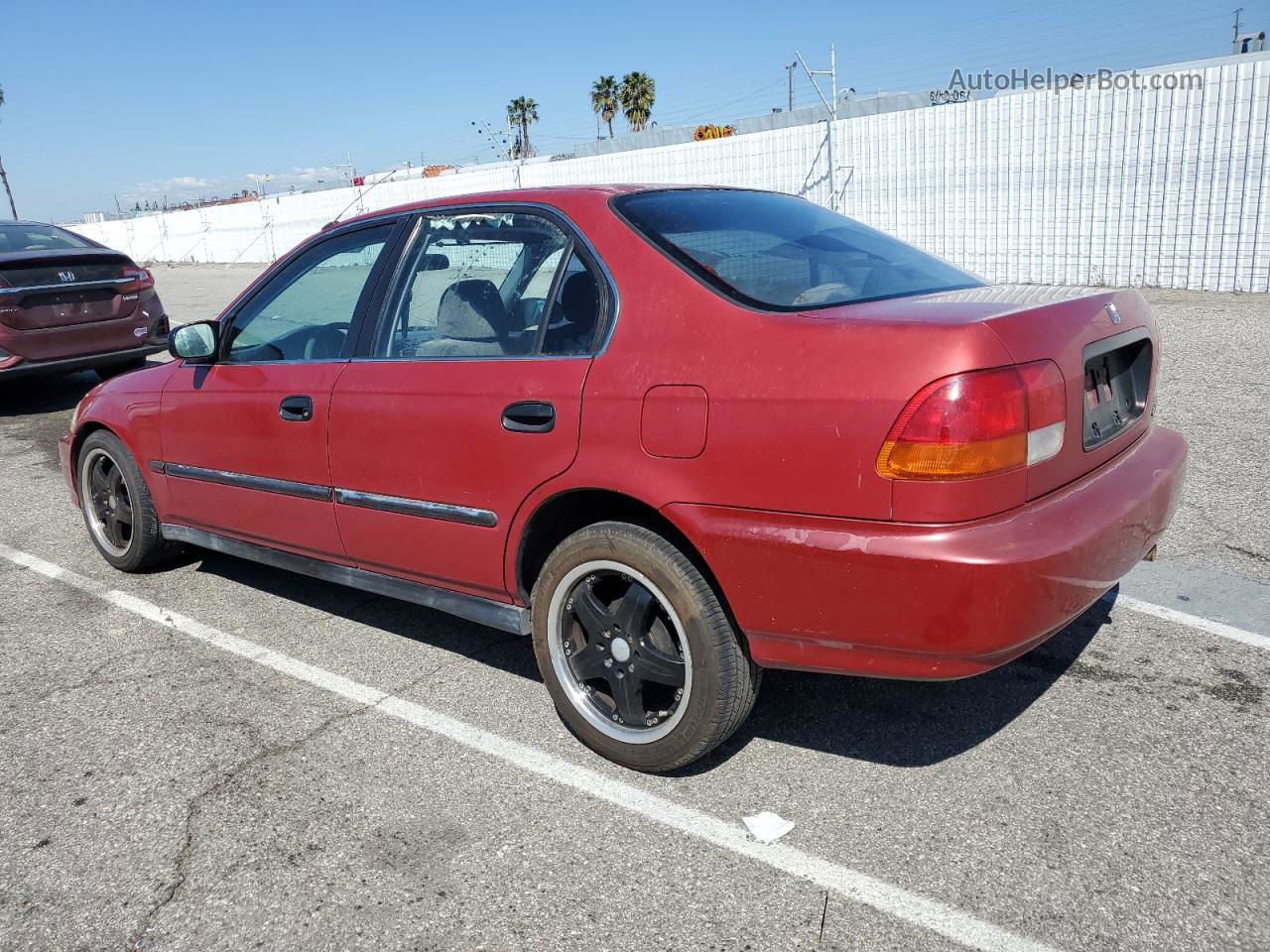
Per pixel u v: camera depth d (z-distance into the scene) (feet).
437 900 7.95
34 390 34.32
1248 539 14.37
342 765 10.02
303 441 11.95
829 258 10.02
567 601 9.84
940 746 9.77
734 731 9.26
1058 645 11.67
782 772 9.52
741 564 8.29
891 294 9.43
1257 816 8.36
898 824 8.59
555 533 10.25
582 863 8.31
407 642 13.03
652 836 8.63
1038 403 7.75
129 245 114.73
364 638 13.21
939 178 45.65
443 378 10.43
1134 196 39.88
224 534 13.84
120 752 10.45
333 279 12.38
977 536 7.46
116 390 15.29
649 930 7.48
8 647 13.34
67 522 19.22
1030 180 42.68
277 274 13.19
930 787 9.09
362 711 11.14
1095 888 7.64
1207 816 8.40
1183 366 25.59
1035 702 10.44
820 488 7.84
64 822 9.23
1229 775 8.95
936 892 7.72
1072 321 8.48
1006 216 43.80
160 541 15.51
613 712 9.89
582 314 9.56
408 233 11.62
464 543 10.43
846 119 48.65
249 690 11.77
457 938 7.52
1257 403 21.58
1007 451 7.53
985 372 7.44
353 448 11.32
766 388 8.07
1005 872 7.89
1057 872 7.85
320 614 14.11
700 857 8.31
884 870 8.01
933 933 7.29
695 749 9.14
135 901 8.11
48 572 16.31
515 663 12.26
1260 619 11.98
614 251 9.51
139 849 8.79
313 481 11.98
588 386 9.15
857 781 9.27
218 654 12.85
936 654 7.69
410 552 11.08
